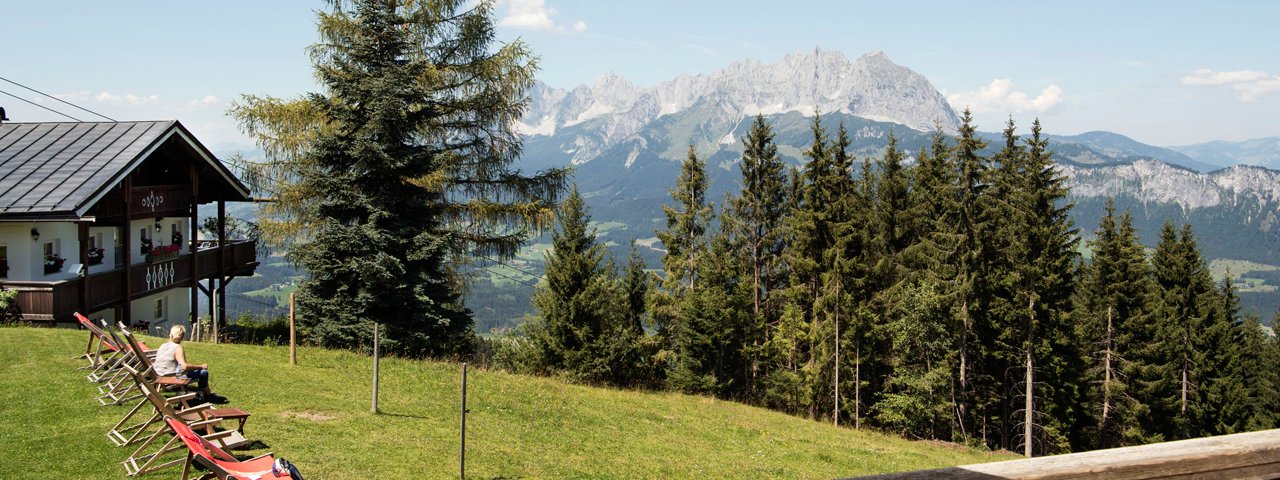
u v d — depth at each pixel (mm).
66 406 12547
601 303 36625
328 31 28000
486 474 13039
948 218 38656
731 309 40906
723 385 41281
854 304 37938
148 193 25828
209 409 11406
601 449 17109
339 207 26141
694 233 42844
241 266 33125
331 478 11172
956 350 36438
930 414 35594
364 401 16891
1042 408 39094
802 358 41281
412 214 27406
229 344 22266
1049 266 36969
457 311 28750
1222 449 2912
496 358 38906
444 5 29438
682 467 16578
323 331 25312
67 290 21859
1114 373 41750
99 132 25266
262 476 8609
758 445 20688
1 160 23484
